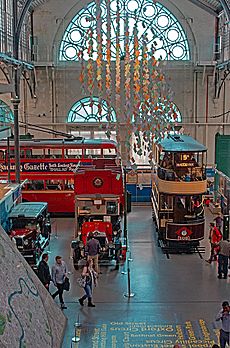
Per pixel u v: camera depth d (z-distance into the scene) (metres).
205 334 9.13
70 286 11.89
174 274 12.81
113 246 13.24
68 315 10.09
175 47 24.55
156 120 14.93
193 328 9.41
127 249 14.34
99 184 14.63
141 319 9.88
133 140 22.84
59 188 19.41
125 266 13.40
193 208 14.80
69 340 8.84
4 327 3.35
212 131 24.62
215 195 19.97
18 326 3.52
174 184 14.66
